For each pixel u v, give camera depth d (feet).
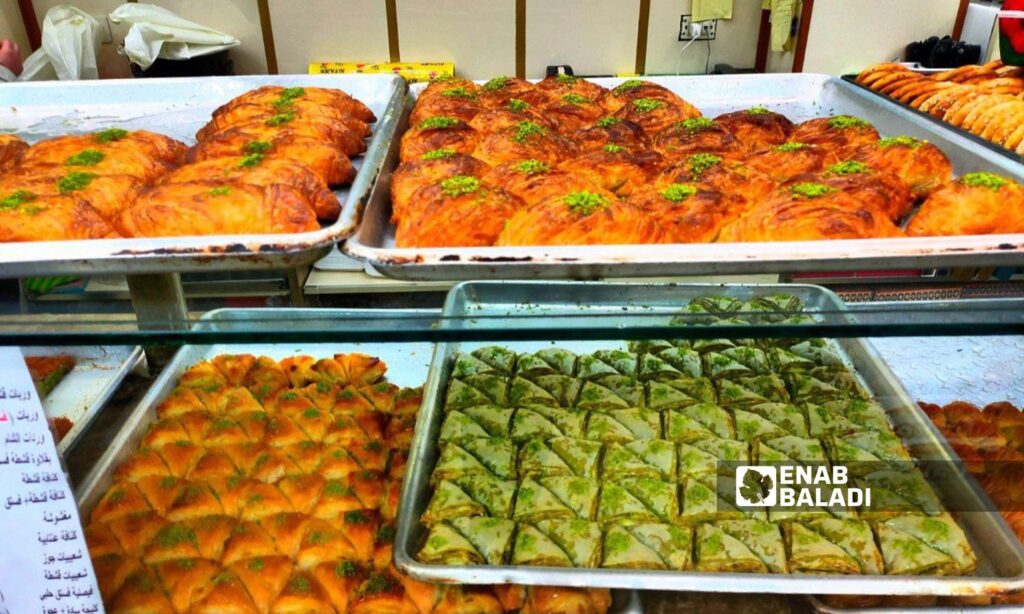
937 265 4.59
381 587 4.76
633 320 4.28
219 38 12.31
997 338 6.47
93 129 7.75
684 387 6.21
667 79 8.89
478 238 5.25
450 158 6.22
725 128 7.39
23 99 8.23
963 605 4.56
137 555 4.92
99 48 13.33
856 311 4.30
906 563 4.71
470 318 4.34
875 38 13.08
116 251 4.29
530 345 6.82
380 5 13.50
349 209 5.18
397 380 6.63
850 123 7.28
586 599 4.66
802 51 13.21
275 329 4.22
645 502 5.20
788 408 5.95
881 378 6.05
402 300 5.80
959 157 6.51
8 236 4.80
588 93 8.84
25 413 4.05
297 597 4.66
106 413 5.94
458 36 13.88
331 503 5.28
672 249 4.56
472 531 4.94
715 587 4.55
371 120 8.06
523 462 5.49
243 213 5.03
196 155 6.59
